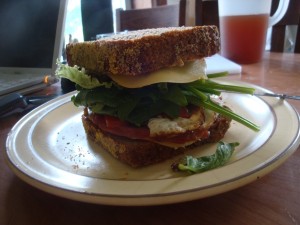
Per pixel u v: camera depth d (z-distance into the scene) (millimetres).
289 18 475
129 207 125
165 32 172
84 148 194
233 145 156
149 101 178
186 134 178
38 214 126
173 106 177
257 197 125
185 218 116
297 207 117
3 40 380
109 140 180
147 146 166
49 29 355
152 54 166
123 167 166
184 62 181
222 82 267
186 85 189
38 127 213
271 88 279
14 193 143
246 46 392
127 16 609
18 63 375
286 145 145
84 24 648
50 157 175
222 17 401
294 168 145
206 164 140
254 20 377
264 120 198
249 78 324
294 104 232
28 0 362
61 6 349
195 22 594
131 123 178
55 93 320
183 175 143
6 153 163
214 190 115
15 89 313
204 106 189
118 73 167
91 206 128
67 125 230
